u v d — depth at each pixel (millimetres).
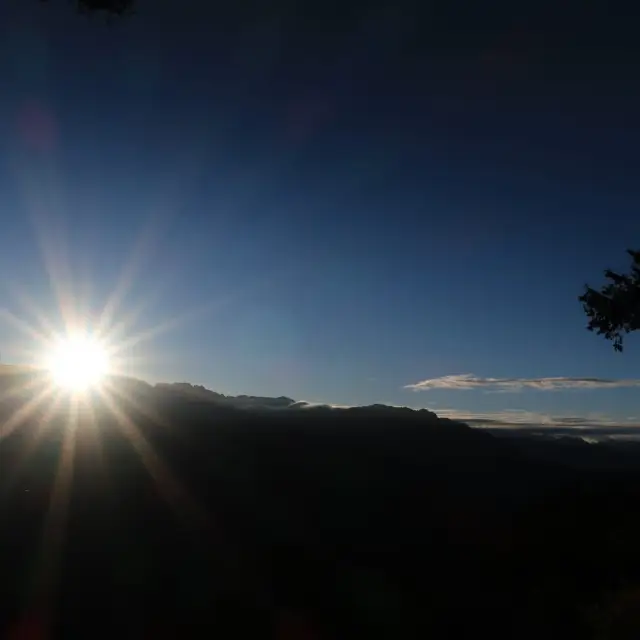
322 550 24859
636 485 33625
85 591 18094
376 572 22391
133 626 16109
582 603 19141
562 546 25031
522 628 17844
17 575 18906
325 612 18188
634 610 17297
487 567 23766
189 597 18312
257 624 17016
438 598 20062
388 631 17328
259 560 22594
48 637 15172
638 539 24016
